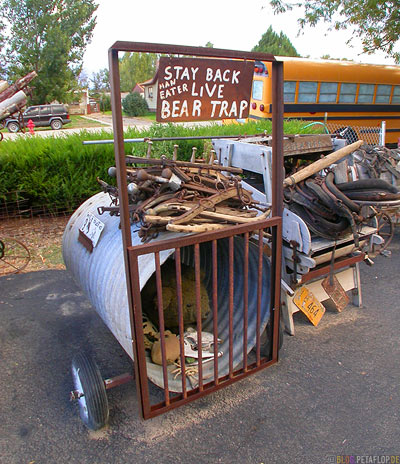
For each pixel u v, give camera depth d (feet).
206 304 11.41
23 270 17.49
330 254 12.16
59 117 72.69
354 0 38.99
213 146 13.48
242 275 11.25
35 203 23.17
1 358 11.64
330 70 38.83
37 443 8.69
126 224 7.30
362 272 17.19
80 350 12.00
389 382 10.39
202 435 8.80
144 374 8.17
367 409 9.47
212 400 9.82
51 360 11.54
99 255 9.69
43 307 14.49
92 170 23.53
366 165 17.24
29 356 11.73
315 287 13.10
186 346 10.09
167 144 23.03
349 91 40.98
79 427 9.12
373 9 37.45
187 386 9.16
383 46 40.78
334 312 13.92
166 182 8.93
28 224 22.62
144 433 8.89
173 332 11.03
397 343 12.11
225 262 12.26
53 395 10.16
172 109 7.52
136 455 8.34
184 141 24.03
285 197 12.01
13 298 15.15
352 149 12.62
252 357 11.31
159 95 7.31
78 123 86.48
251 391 10.11
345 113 41.47
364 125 43.21
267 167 11.63
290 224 11.44
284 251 11.91
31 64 99.14
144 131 25.52
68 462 8.21
